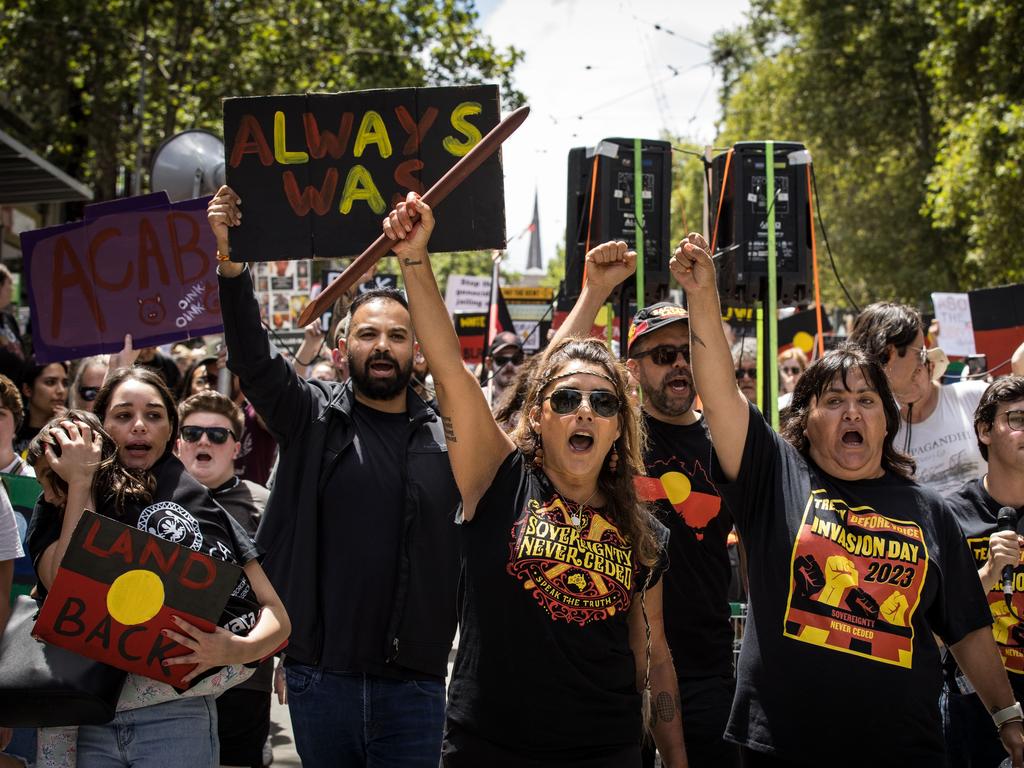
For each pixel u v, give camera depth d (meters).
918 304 28.89
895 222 29.67
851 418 3.56
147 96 23.23
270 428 4.19
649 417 4.47
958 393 5.23
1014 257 20.73
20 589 4.81
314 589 4.04
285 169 3.73
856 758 3.29
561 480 3.31
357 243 3.72
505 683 3.12
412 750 3.97
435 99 3.69
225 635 3.44
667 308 4.52
